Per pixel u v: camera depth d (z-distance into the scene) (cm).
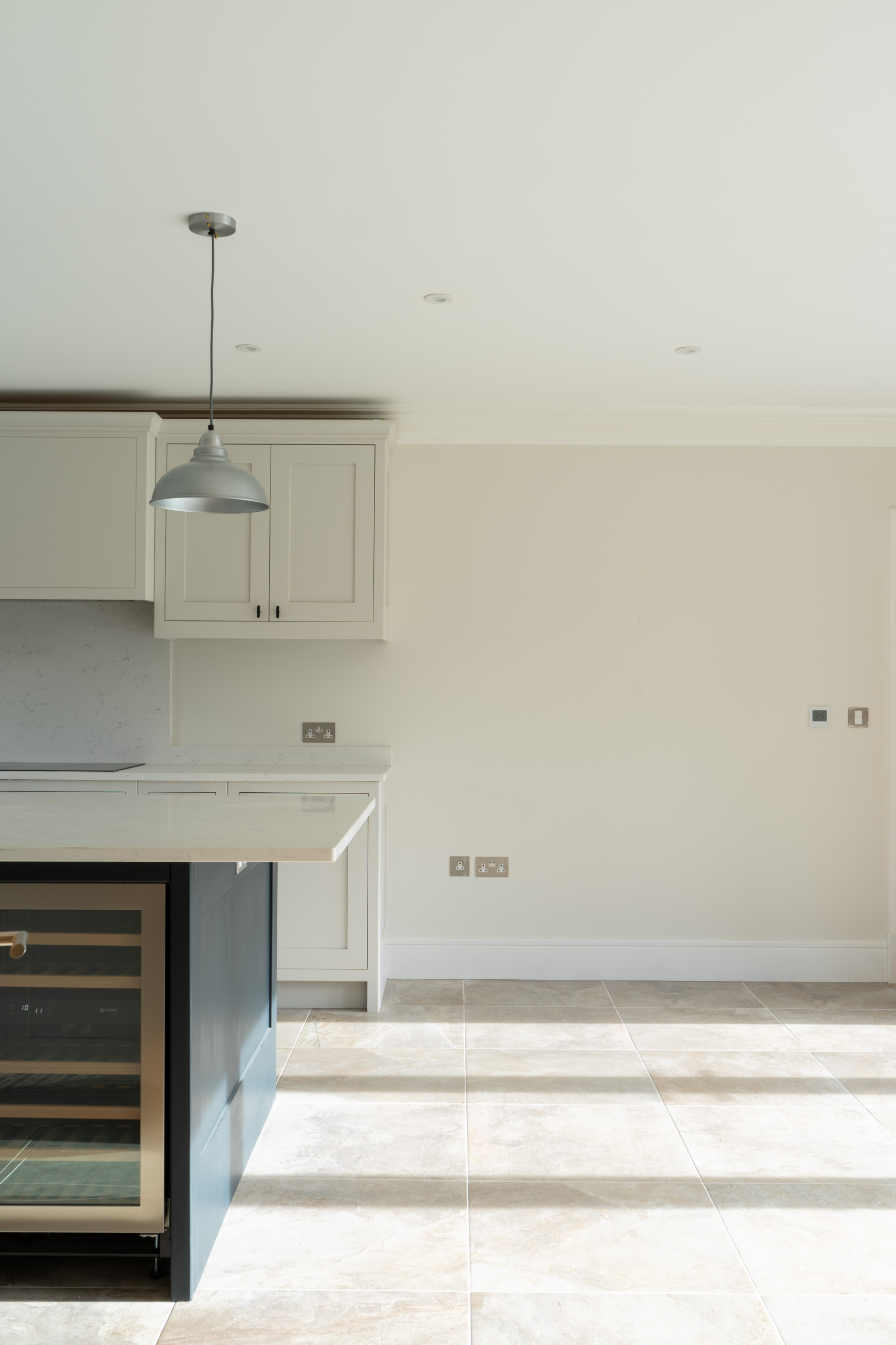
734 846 427
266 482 397
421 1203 237
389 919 427
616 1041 350
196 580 397
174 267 281
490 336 337
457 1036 355
